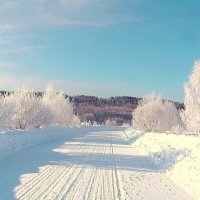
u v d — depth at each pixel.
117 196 10.62
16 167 15.22
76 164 17.50
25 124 39.38
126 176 14.67
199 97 41.44
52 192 10.60
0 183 11.56
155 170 16.95
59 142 32.50
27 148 24.03
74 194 10.52
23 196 9.82
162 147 24.19
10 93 40.34
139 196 10.82
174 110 69.69
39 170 14.86
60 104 68.06
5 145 21.14
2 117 30.72
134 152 26.22
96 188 11.71
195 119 41.44
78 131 64.94
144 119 70.06
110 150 26.95
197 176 12.98
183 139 24.55
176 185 13.12
